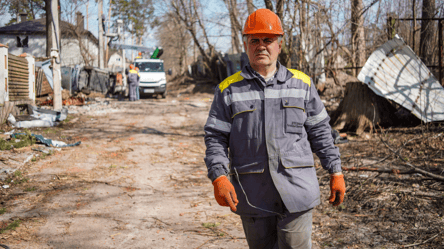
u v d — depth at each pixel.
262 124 1.75
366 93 7.71
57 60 10.81
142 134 8.76
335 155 1.84
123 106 14.16
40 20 31.48
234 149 1.82
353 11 8.78
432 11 9.40
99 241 3.24
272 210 1.79
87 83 18.95
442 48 8.47
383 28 9.53
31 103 9.85
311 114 1.84
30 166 5.61
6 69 8.36
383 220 3.49
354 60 10.93
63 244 3.15
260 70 1.81
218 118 1.83
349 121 7.79
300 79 1.82
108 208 4.12
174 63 40.44
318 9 8.38
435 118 7.24
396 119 7.92
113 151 6.98
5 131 7.61
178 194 4.70
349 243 3.07
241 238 3.31
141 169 5.89
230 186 1.67
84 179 5.20
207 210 4.11
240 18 10.90
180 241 3.26
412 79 7.49
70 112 11.66
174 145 7.77
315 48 9.64
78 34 26.52
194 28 20.03
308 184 1.76
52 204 4.16
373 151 6.09
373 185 4.42
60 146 6.97
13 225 3.48
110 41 27.12
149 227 3.59
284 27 8.62
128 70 17.39
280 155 1.73
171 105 14.88
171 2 19.36
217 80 24.25
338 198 1.81
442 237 3.02
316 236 3.26
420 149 5.87
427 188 4.17
